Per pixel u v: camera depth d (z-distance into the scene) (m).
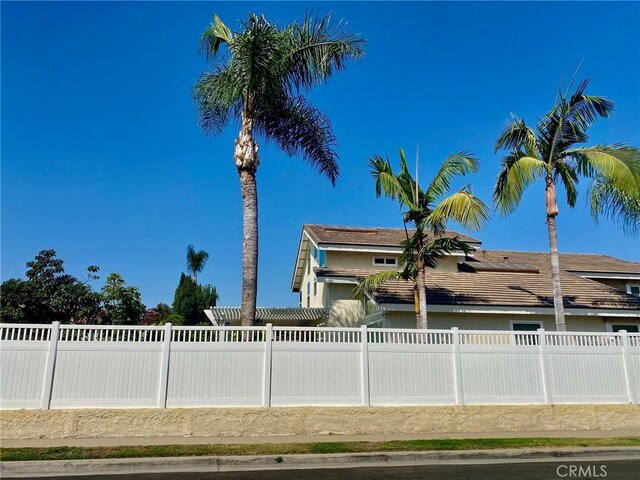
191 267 63.91
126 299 19.30
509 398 11.99
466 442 10.20
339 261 22.84
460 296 17.80
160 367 10.69
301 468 8.70
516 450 9.75
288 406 10.99
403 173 15.73
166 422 10.46
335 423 11.06
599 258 27.59
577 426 12.02
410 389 11.62
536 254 27.22
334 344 11.48
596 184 16.91
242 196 13.90
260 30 13.44
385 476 7.99
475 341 12.54
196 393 10.73
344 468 8.70
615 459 9.58
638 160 13.93
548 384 12.21
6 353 10.20
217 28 14.94
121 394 10.45
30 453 8.76
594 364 12.56
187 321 48.66
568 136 15.36
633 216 16.81
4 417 9.95
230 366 10.96
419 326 15.33
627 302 18.77
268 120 15.48
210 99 14.96
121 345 10.62
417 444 9.95
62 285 18.28
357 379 11.44
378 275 15.97
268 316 21.28
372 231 25.86
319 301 24.00
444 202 13.98
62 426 10.10
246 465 8.80
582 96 14.84
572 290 19.84
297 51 14.30
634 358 12.80
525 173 14.49
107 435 10.23
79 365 10.41
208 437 10.40
